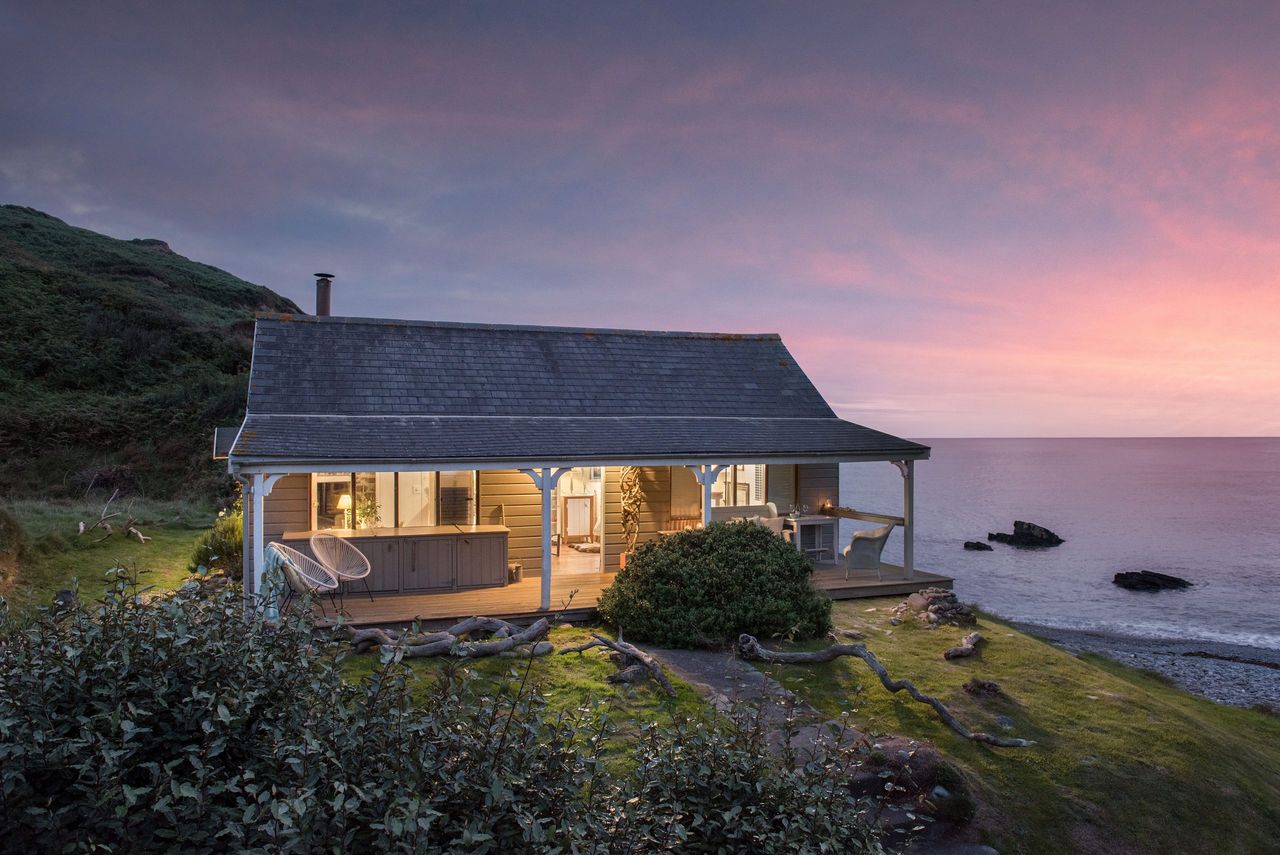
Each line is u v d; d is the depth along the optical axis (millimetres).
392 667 3992
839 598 12578
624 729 6602
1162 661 16812
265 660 3727
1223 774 7344
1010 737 7410
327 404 12711
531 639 9227
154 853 2889
